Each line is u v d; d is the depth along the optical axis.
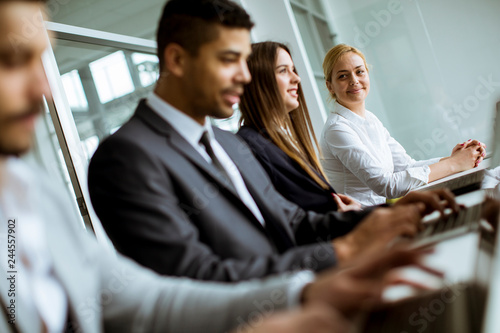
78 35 2.62
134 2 3.20
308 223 1.26
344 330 0.37
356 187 2.46
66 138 2.26
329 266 0.76
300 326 0.36
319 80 5.54
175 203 0.87
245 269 0.78
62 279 0.63
